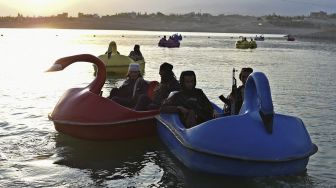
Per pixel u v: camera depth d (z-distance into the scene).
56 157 6.67
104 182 5.63
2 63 23.94
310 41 99.12
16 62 24.77
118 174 5.94
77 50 39.28
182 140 5.90
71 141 7.58
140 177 5.82
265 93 5.70
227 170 5.48
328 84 16.23
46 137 7.82
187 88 6.88
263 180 5.44
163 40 49.19
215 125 5.62
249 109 5.82
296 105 11.39
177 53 36.16
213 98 12.27
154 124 7.63
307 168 6.15
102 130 7.36
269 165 5.35
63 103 7.93
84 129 7.41
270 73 20.67
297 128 5.75
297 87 15.23
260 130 5.51
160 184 5.55
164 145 7.27
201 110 6.79
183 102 6.80
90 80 16.45
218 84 15.45
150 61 26.28
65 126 7.60
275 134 5.51
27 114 9.76
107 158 6.66
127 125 7.43
